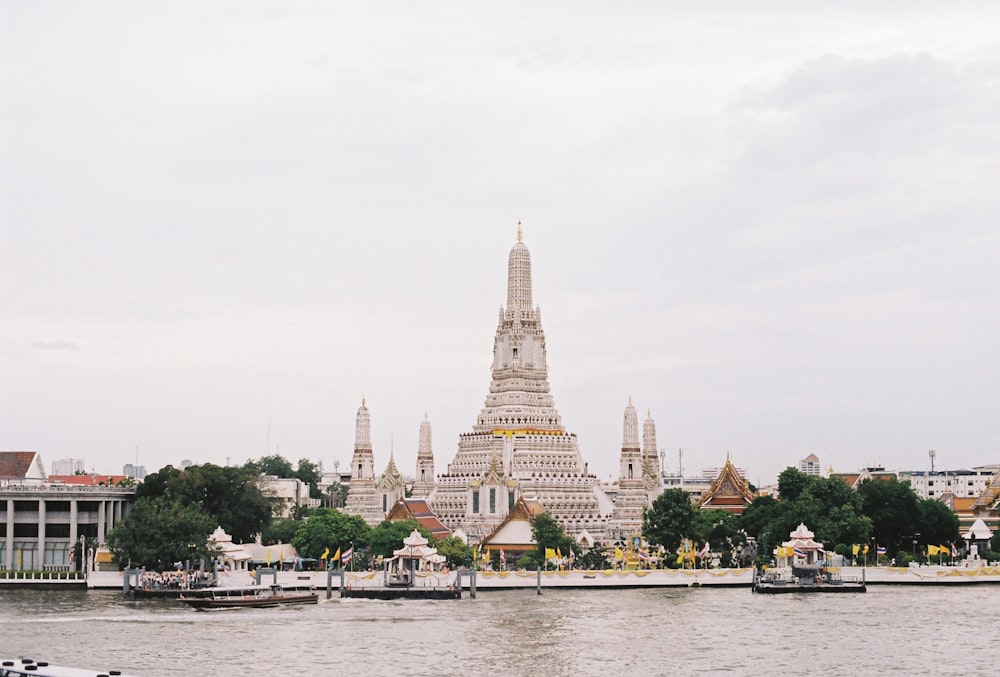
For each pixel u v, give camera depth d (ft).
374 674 458.50
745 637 549.13
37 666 329.52
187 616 620.90
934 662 487.61
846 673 465.06
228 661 483.10
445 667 473.67
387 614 634.02
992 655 503.61
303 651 507.71
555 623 596.70
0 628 571.28
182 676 451.53
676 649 515.91
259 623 593.42
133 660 484.74
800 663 484.74
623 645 525.75
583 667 474.49
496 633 560.20
